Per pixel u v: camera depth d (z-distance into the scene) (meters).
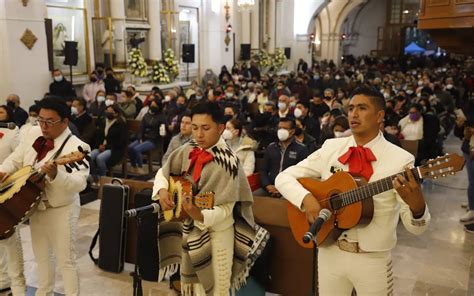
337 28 26.89
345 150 2.44
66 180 3.04
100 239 4.23
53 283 3.42
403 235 5.32
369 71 20.70
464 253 4.86
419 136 7.52
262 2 19.80
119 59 11.95
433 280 4.28
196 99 9.64
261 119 6.49
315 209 2.32
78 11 10.85
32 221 3.25
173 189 2.63
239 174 2.62
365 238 2.29
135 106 9.58
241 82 14.21
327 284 2.46
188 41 15.09
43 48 9.47
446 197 6.76
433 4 6.27
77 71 11.05
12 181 3.12
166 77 12.59
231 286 2.79
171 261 2.91
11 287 3.60
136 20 12.55
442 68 23.27
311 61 23.75
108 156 7.13
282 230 3.48
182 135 5.84
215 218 2.49
